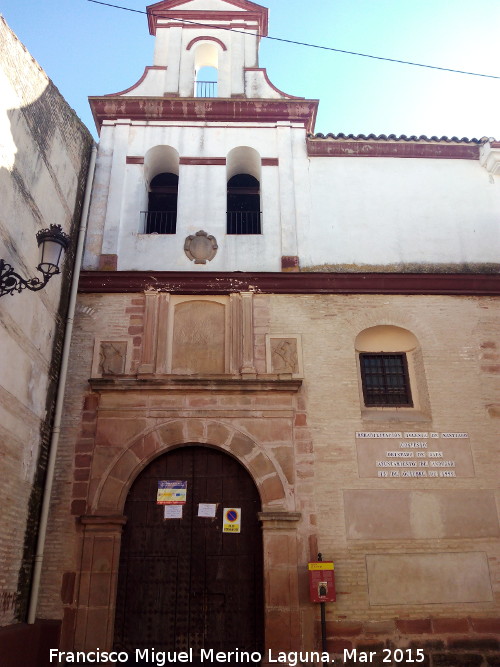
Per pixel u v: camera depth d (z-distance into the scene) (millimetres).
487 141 12547
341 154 12648
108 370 10383
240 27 14297
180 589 9258
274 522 9359
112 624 8820
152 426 9969
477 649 8883
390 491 9703
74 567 9055
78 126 11445
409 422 10195
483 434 10180
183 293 11055
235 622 9102
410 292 11219
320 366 10562
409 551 9359
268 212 11984
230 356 10562
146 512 9688
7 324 8102
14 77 8633
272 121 12961
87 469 9656
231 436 9953
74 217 11102
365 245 11750
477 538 9492
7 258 8156
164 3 14445
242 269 11430
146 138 12625
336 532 9398
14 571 8266
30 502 8828
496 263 11734
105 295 10969
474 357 10773
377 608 9016
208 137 12695
